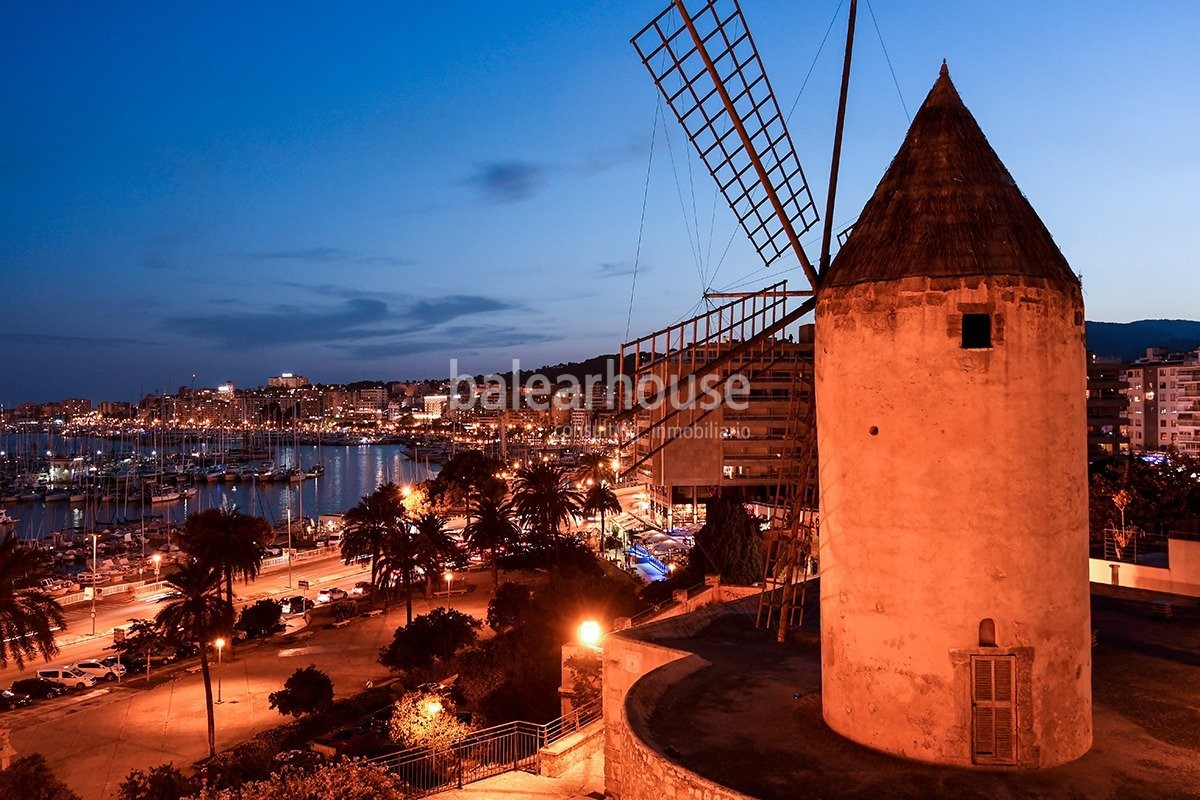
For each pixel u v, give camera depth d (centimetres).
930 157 1296
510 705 3691
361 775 1972
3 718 4544
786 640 1908
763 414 8200
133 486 17900
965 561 1180
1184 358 14712
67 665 5400
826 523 1340
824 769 1174
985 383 1178
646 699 1459
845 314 1283
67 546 10738
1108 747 1246
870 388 1246
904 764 1189
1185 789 1101
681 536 8225
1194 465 7100
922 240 1230
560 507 7100
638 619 2930
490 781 2266
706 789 1124
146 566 9231
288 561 9050
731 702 1462
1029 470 1180
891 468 1224
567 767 2327
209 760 3612
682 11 1399
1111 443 10800
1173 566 2827
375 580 7062
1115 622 2073
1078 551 1228
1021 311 1180
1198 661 1714
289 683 4269
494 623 5522
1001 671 1175
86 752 4078
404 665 4947
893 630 1221
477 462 9381
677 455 8138
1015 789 1105
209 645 5728
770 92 1519
